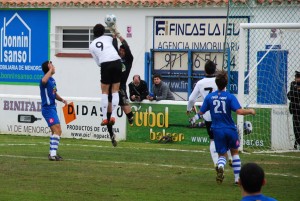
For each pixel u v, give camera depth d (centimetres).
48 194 2581
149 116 4466
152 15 6188
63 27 6600
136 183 2828
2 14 6825
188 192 2656
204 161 3531
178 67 6125
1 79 6881
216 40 5941
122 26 6291
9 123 4909
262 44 5356
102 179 2908
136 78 4484
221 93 2705
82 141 4506
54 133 3447
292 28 3972
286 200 2539
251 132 4216
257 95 4775
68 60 6550
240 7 5656
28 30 6725
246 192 1457
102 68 3409
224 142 2717
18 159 3469
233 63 5638
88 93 6488
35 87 6725
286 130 4203
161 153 3866
